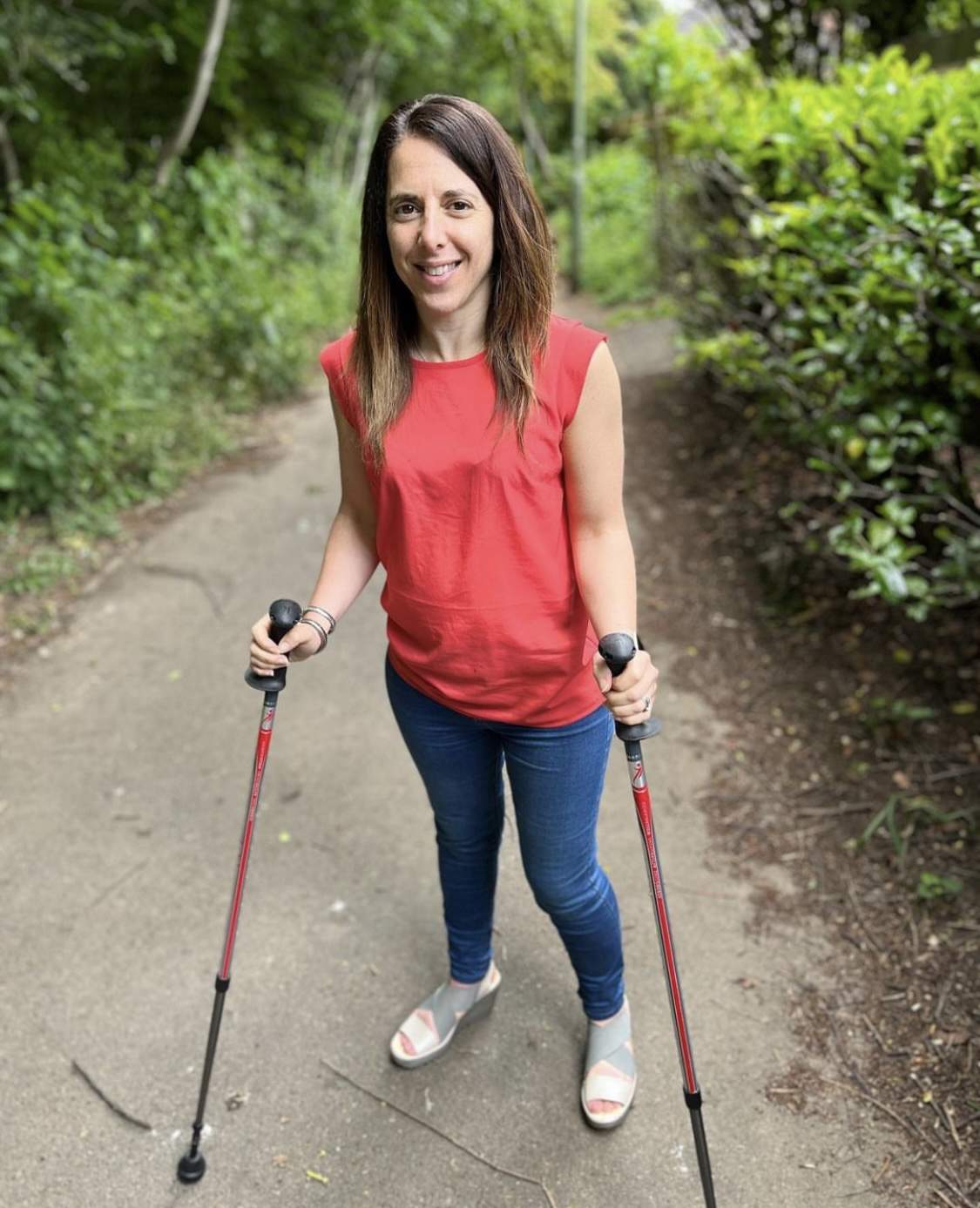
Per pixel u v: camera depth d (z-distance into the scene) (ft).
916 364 9.50
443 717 5.71
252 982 7.65
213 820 9.39
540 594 5.14
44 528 15.11
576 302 34.35
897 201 8.31
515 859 8.59
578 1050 7.00
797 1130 6.32
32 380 15.05
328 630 5.63
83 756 10.36
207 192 24.56
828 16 15.17
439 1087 6.80
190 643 12.44
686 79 16.63
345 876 8.66
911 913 7.68
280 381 22.72
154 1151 6.46
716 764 9.59
